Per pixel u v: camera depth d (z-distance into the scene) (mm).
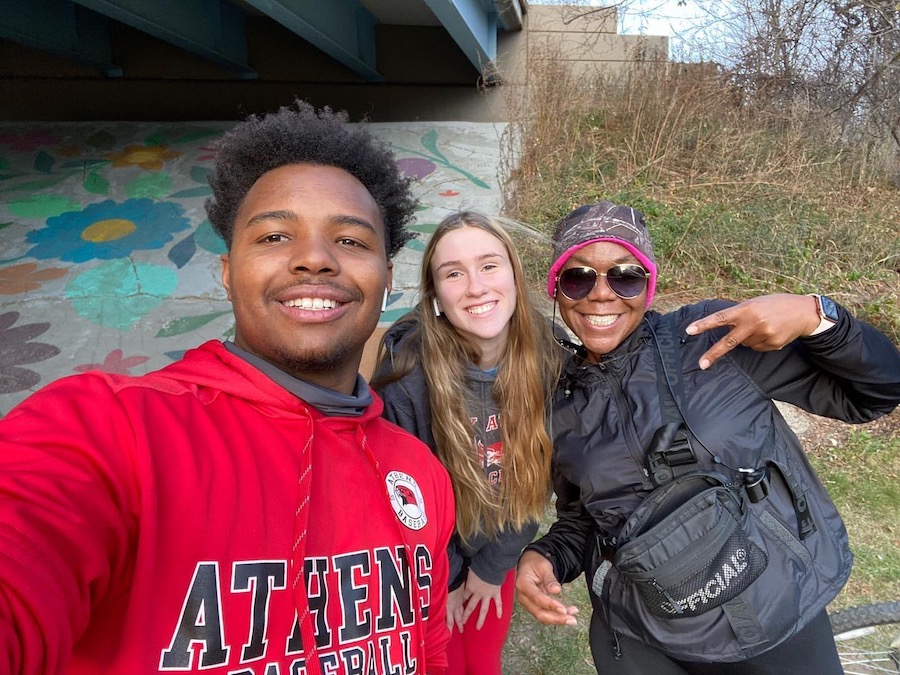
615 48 4578
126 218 3527
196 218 3527
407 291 2900
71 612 392
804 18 3799
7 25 3779
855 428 2180
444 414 1000
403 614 571
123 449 483
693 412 826
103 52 4887
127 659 425
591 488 875
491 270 1001
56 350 2486
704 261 3029
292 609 492
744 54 3908
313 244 599
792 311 744
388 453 674
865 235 3027
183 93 5156
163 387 548
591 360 945
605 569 877
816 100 3873
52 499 422
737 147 3396
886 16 3531
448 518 722
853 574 1596
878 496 1877
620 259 865
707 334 871
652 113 3676
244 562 480
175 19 3900
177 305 2799
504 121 4902
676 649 795
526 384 1015
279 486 532
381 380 1046
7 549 378
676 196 3236
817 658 826
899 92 3652
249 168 664
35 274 3006
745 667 823
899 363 779
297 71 5156
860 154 3639
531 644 1445
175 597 451
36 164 4207
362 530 569
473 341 1053
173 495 476
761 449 819
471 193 3760
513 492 1045
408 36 4996
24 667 359
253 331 610
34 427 466
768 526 783
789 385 846
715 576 741
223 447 519
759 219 3070
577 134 3525
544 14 4797
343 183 645
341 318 613
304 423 579
